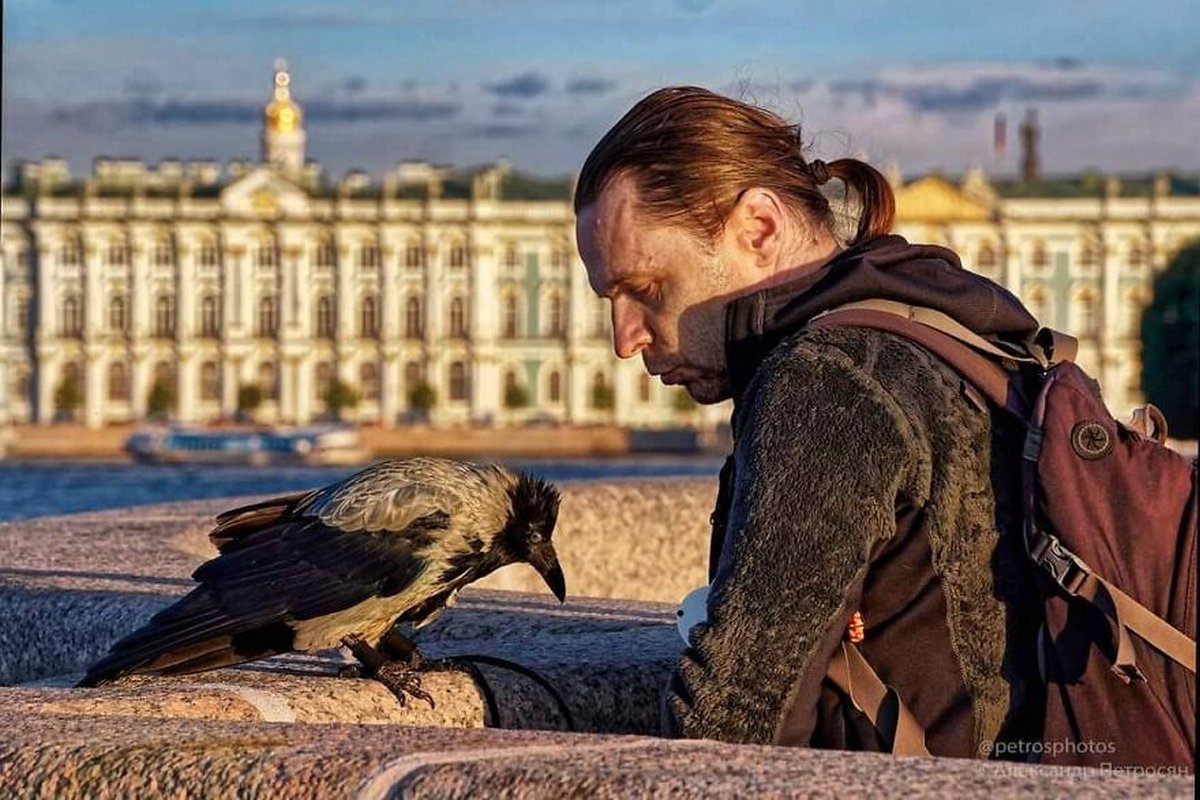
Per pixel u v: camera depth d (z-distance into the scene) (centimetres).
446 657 349
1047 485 276
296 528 323
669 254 316
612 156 320
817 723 286
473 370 10950
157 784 235
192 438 9744
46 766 241
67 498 4716
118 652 319
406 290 10962
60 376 10981
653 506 943
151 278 10962
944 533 283
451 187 11238
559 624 439
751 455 286
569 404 11000
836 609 277
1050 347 299
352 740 240
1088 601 273
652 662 371
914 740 281
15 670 491
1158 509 274
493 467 331
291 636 320
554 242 10994
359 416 10938
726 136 315
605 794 212
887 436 280
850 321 292
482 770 221
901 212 10894
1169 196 11012
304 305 10931
